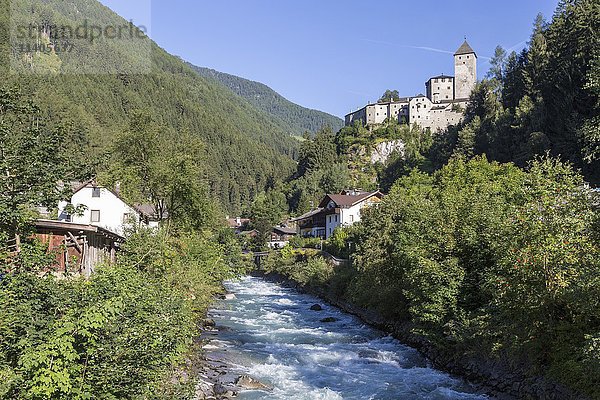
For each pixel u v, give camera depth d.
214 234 56.91
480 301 20.88
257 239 90.19
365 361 22.52
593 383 13.65
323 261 51.72
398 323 28.77
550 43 83.81
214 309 38.94
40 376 8.51
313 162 154.12
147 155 36.38
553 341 15.57
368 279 33.22
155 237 25.77
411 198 36.25
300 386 18.88
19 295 9.84
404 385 18.91
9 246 11.63
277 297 48.81
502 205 22.45
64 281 11.97
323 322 33.28
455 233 23.19
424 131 159.38
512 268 16.02
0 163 11.70
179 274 24.94
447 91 170.62
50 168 12.71
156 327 11.29
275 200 133.75
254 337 27.75
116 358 10.02
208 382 18.38
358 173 143.88
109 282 11.46
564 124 59.53
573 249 14.62
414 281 23.05
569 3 72.00
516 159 65.06
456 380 19.44
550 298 15.12
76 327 9.15
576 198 15.52
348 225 65.38
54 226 21.59
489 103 108.50
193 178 37.81
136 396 10.20
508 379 17.27
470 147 89.06
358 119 191.00
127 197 35.28
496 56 137.38
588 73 16.66
